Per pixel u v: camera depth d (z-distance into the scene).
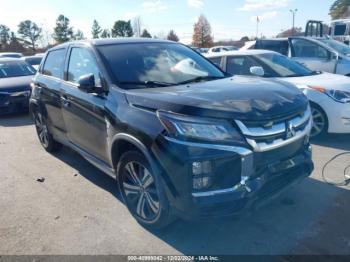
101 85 3.88
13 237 3.40
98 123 3.88
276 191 3.07
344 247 3.01
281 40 10.38
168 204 3.02
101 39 4.61
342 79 6.11
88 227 3.51
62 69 4.98
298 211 3.61
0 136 7.34
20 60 11.27
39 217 3.76
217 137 2.76
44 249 3.18
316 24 12.69
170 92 3.29
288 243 3.10
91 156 4.37
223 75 4.43
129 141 3.25
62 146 6.11
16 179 4.84
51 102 5.18
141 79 3.83
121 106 3.45
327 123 5.78
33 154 5.95
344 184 4.19
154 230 3.39
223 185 2.80
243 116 2.81
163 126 2.92
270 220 3.47
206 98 3.03
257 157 2.86
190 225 3.44
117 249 3.14
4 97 9.07
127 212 3.78
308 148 3.53
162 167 2.93
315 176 4.45
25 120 8.95
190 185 2.80
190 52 4.79
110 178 4.73
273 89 3.44
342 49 9.43
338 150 5.46
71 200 4.12
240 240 3.18
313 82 5.98
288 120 3.10
